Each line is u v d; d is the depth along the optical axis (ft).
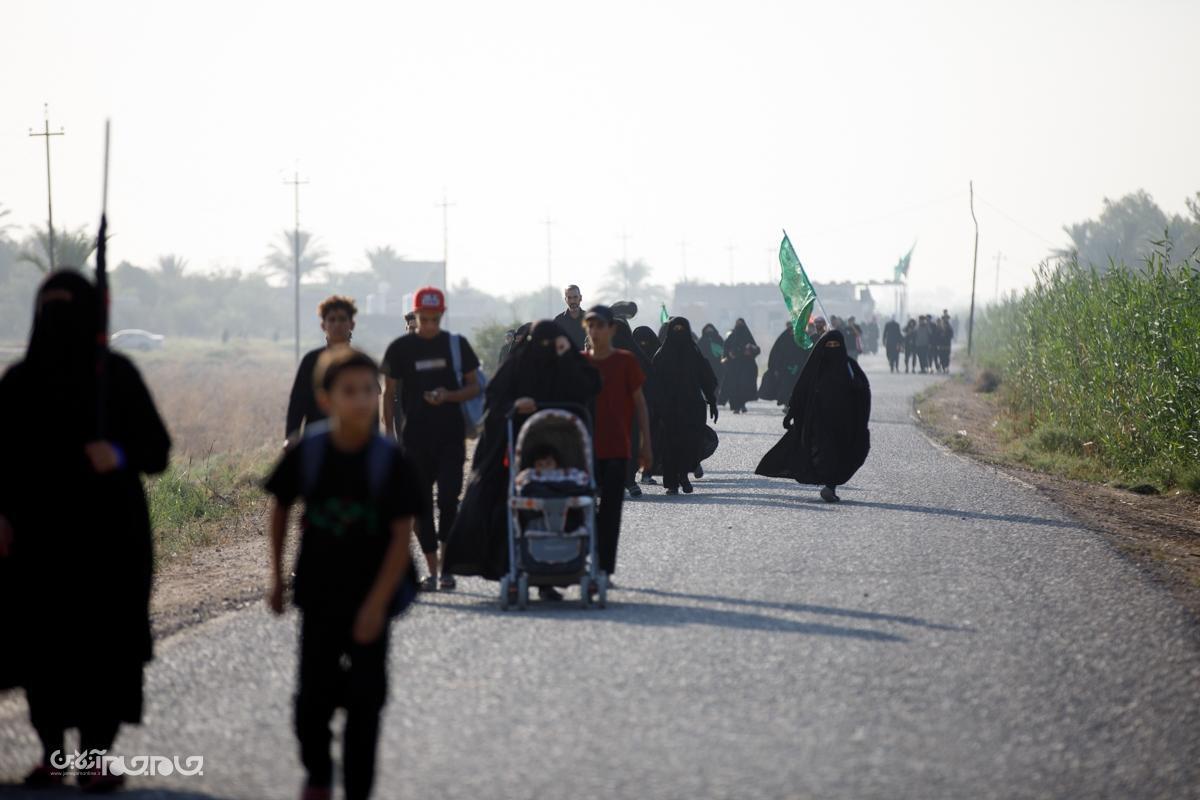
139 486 46.52
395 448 40.19
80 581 44.65
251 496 133.80
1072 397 181.57
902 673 57.82
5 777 45.83
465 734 49.03
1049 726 50.44
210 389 369.50
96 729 44.83
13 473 44.62
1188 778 44.57
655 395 121.39
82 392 45.06
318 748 40.24
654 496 121.60
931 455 161.48
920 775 44.55
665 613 70.28
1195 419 142.92
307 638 40.01
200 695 55.21
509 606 71.97
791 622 67.92
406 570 41.42
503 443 74.54
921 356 404.77
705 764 45.52
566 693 54.54
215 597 78.84
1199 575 84.28
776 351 239.09
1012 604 73.05
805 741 48.19
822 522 104.01
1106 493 133.08
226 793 43.11
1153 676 58.08
